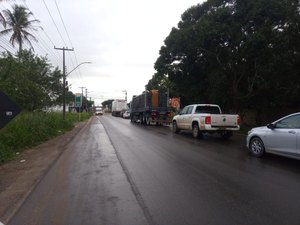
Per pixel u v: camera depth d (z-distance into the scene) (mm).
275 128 11055
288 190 7262
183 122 20859
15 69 24094
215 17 24172
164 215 5715
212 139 18453
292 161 10898
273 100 26844
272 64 21688
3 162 11438
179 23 28719
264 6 22750
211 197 6750
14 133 15250
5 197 6918
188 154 12586
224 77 24734
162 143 16344
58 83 37062
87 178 8594
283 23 23141
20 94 24047
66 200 6656
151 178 8492
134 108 41594
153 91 34344
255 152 11906
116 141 17500
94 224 5355
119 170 9562
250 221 5395
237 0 24219
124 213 5844
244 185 7715
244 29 24328
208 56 25969
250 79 25812
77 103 49312
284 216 5617
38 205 6348
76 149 14578
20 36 39125
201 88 28844
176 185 7742
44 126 20375
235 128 18062
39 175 9039
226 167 9922
